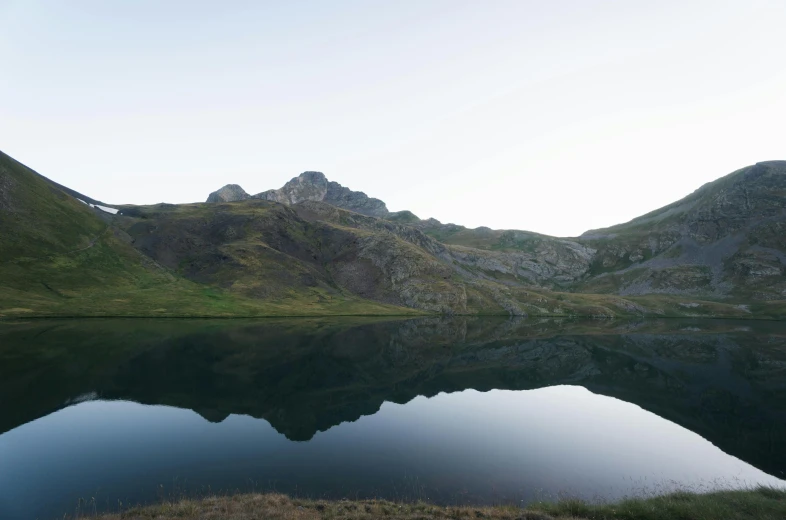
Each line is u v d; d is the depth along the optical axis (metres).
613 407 50.66
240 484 26.09
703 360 84.06
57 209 162.75
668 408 50.69
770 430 42.75
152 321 109.69
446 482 27.38
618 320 177.12
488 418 44.38
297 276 189.12
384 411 45.88
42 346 67.62
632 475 30.27
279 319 135.38
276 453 31.98
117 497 23.92
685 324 160.00
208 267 178.88
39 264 131.00
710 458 34.56
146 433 35.72
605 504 22.12
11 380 48.91
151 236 189.38
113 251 162.12
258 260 188.75
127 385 50.28
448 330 131.88
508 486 27.19
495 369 74.19
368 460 31.02
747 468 32.53
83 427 36.59
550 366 77.50
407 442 35.56
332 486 26.05
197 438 34.97
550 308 197.50
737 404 53.03
